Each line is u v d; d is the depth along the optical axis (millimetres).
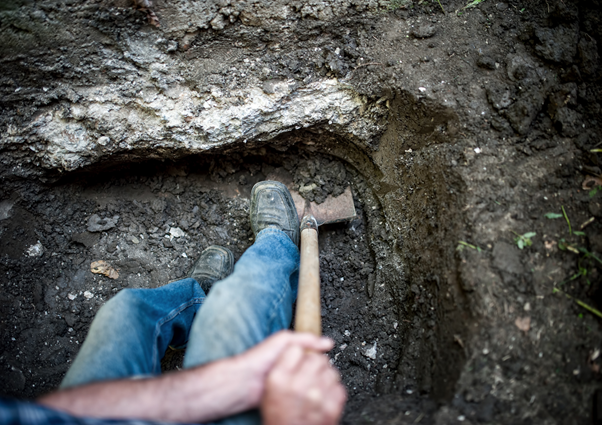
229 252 1929
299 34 1686
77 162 1758
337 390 923
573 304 1278
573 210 1371
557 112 1467
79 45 1621
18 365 1749
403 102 1637
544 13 1561
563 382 1219
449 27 1624
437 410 1223
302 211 1964
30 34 1576
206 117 1704
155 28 1630
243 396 951
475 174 1452
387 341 1685
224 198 2012
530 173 1430
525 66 1513
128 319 1182
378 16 1670
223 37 1679
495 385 1225
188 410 941
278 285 1296
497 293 1293
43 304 1857
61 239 1917
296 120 1751
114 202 1965
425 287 1558
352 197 1997
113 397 934
